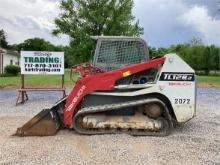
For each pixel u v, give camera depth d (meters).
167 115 3.87
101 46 4.15
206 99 7.89
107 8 16.67
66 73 17.75
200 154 3.19
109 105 3.91
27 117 5.09
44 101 7.09
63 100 4.11
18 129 3.83
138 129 3.87
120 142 3.55
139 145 3.46
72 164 2.88
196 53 28.83
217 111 5.89
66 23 17.44
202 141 3.66
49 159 3.00
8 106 6.35
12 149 3.29
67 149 3.30
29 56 6.77
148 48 4.17
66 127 4.07
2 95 8.34
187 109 3.95
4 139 3.68
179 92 3.95
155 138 3.75
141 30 17.23
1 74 20.17
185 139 3.73
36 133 3.83
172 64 3.94
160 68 3.95
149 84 3.95
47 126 3.84
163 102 3.95
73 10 17.39
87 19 16.81
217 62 28.58
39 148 3.34
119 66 4.13
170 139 3.72
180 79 3.95
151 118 3.89
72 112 3.91
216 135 3.98
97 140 3.62
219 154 3.20
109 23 16.69
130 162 2.94
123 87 3.95
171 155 3.15
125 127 3.86
